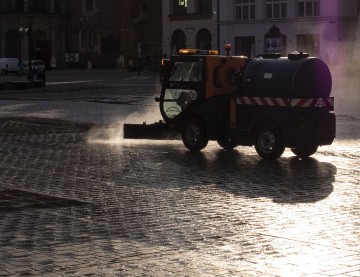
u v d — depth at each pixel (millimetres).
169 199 12000
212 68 17812
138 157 17062
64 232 9719
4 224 10195
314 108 16156
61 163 16125
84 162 16266
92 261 8258
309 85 16219
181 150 18328
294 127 16234
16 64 82375
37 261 8258
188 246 8945
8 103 34375
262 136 16734
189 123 18172
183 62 18281
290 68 16281
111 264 8125
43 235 9547
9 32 97438
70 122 25484
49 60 97875
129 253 8617
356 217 10570
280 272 7777
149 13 96250
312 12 72812
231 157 17062
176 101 18438
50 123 25156
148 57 96812
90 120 26172
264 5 75688
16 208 11297
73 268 7965
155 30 96062
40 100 36188
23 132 22438
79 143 19781
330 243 9055
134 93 41125
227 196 12234
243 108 17141
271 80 16516
